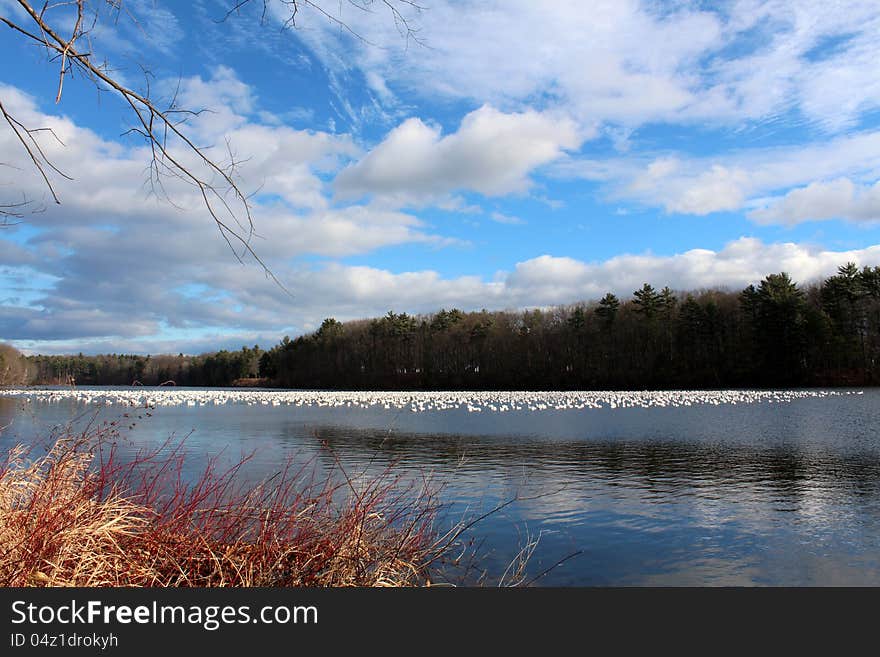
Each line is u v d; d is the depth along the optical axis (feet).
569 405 131.75
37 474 15.98
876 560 25.12
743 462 50.47
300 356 353.10
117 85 10.13
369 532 17.61
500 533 28.27
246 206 11.16
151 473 21.80
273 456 53.16
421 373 299.58
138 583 15.01
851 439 65.57
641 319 246.68
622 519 31.12
